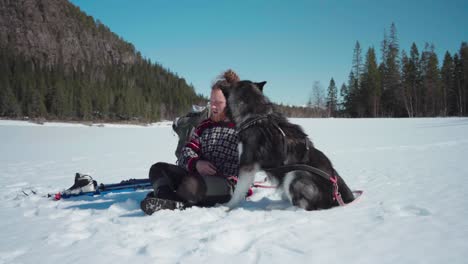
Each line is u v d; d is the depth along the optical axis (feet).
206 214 8.53
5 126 103.04
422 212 8.04
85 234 7.29
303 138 9.19
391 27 160.86
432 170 15.72
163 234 7.04
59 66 273.54
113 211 9.71
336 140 42.68
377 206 8.92
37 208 10.55
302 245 6.07
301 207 8.91
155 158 28.89
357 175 15.78
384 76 164.86
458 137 38.65
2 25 449.89
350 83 179.52
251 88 9.71
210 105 10.49
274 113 9.55
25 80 194.08
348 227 7.11
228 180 10.05
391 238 6.31
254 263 5.32
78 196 12.28
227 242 6.23
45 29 465.88
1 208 10.78
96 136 66.85
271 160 9.06
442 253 5.53
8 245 6.78
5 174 20.58
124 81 291.17
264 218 8.10
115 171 21.13
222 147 10.02
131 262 5.54
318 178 8.75
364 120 109.91
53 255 6.04
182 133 12.34
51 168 23.30
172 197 9.39
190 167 9.78
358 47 174.40
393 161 20.62
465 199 9.29
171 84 350.02
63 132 80.43
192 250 5.93
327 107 207.41
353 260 5.35
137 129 104.68
